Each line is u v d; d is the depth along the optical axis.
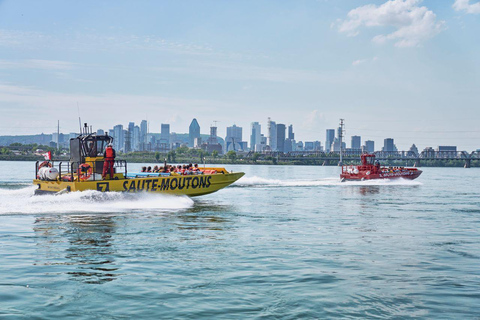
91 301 8.20
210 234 15.45
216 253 12.27
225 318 7.50
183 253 12.20
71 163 23.77
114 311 7.73
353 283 9.54
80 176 22.92
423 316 7.66
